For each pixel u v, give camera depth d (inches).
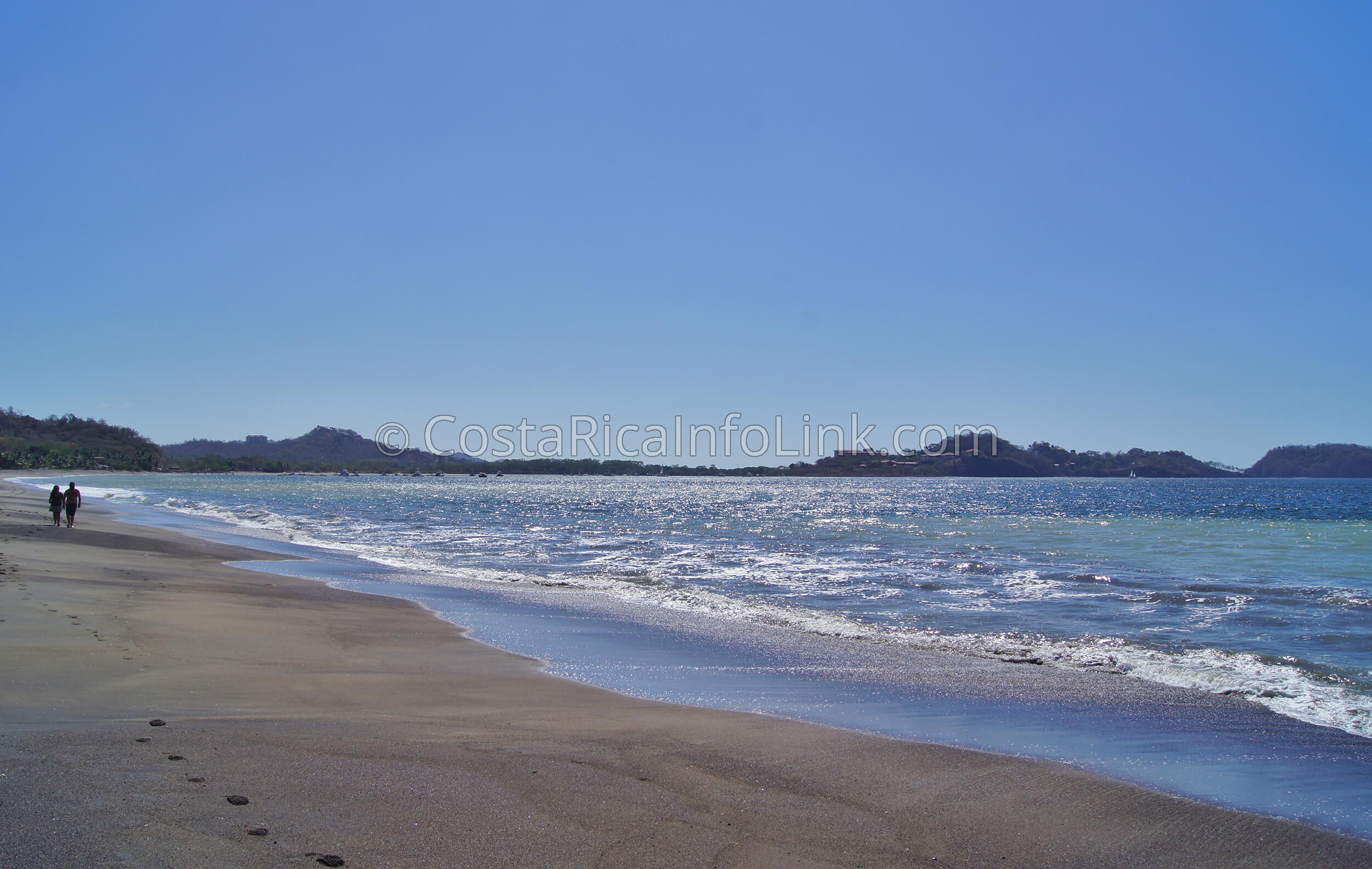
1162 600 781.3
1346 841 248.1
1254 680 454.3
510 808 236.8
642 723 346.0
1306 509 3051.2
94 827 197.9
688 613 675.4
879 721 365.1
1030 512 2874.0
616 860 208.5
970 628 626.8
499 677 430.9
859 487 7755.9
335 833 208.7
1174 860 233.5
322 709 337.4
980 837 243.6
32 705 305.0
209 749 267.9
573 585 847.7
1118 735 351.9
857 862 220.5
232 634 494.3
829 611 706.2
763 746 319.3
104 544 1027.3
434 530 1724.9
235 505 2706.7
